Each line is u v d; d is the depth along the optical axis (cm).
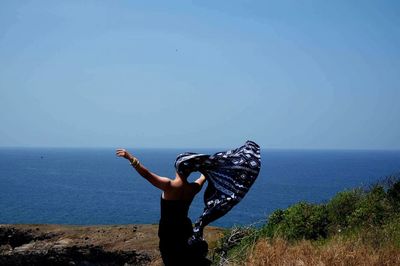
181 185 629
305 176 17612
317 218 1634
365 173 18600
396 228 1371
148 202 9944
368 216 1576
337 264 1040
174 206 624
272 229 1622
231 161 650
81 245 2795
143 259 2617
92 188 13275
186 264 617
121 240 2859
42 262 2780
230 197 634
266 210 7788
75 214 7862
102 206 9100
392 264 1047
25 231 3125
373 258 1059
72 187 13488
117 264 2667
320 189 11856
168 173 17862
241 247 1345
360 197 1773
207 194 648
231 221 6562
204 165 641
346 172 19875
